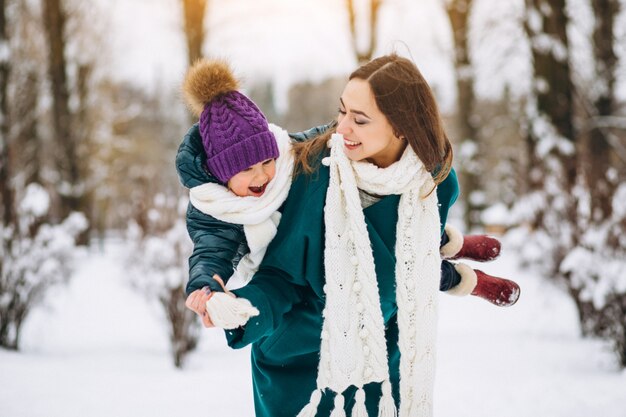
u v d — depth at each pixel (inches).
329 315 80.1
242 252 83.4
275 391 85.0
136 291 247.8
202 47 507.8
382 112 79.7
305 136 88.7
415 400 83.6
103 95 999.6
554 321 308.3
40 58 729.6
